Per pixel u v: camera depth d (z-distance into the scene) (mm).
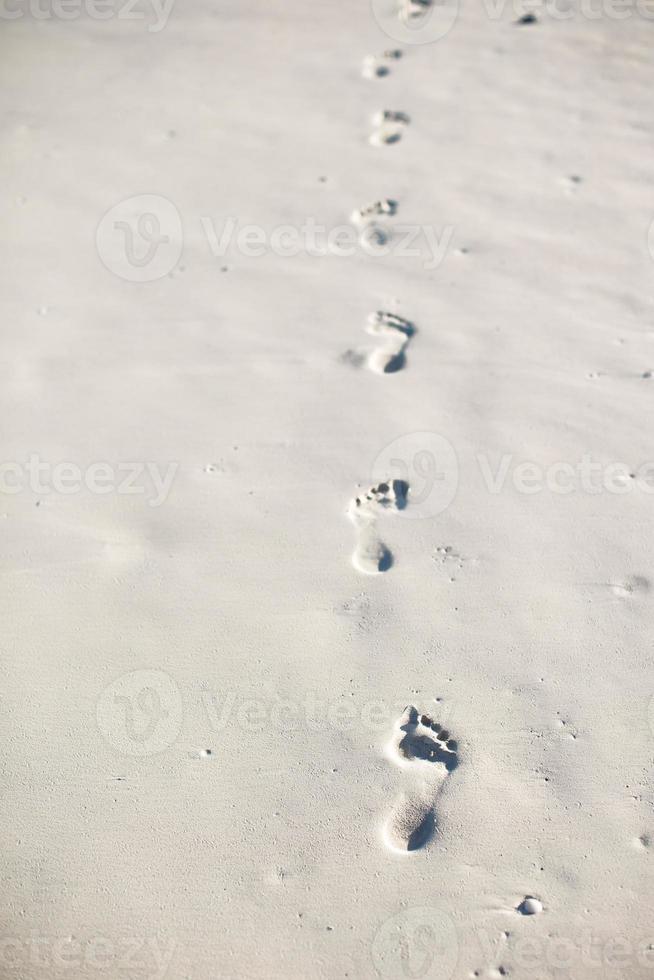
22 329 2299
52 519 1831
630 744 1405
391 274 2334
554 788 1363
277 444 1932
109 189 2770
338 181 2688
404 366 2076
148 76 3330
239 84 3215
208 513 1810
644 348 2043
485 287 2258
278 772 1416
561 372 2012
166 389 2096
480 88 3021
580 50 3156
